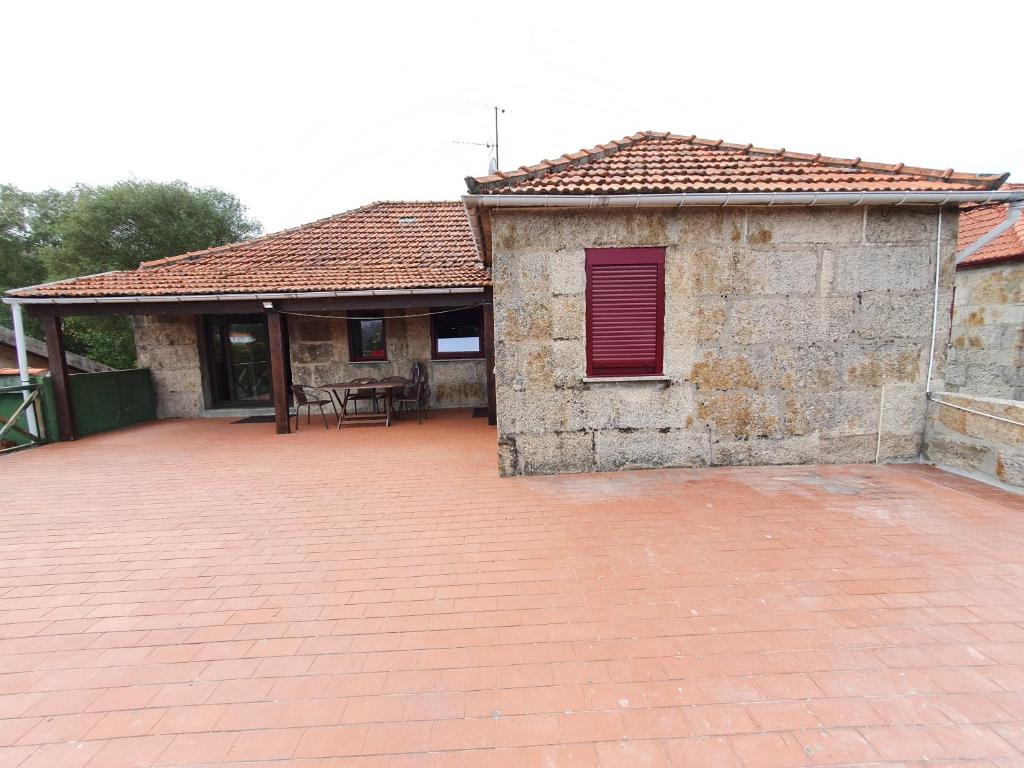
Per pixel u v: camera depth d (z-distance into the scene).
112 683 2.28
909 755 1.77
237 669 2.36
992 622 2.55
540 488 4.91
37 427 7.73
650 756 1.80
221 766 1.81
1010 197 4.69
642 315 5.14
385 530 4.01
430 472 5.70
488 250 6.82
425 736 1.92
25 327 17.08
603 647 2.43
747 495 4.49
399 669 2.32
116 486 5.41
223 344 10.95
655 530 3.81
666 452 5.33
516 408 5.26
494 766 1.78
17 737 1.97
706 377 5.23
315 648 2.50
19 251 18.55
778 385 5.25
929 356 5.24
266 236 10.48
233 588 3.14
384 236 10.45
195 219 17.86
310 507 4.62
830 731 1.89
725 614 2.68
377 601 2.94
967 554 3.29
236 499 4.90
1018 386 6.89
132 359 17.83
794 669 2.23
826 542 3.51
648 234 5.02
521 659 2.36
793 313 5.15
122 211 16.22
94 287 7.86
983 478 4.72
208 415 10.48
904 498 4.31
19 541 3.95
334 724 2.00
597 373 5.23
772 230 5.04
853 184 5.02
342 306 8.06
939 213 5.04
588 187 4.84
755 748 1.82
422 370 9.95
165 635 2.65
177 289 7.70
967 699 2.04
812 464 5.36
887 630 2.50
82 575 3.36
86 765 1.83
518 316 5.12
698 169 5.52
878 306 5.16
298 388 8.80
